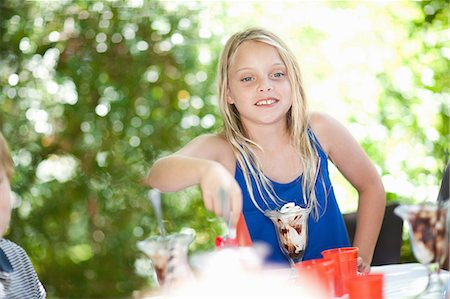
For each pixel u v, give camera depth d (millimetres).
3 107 5105
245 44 2789
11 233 5109
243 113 2793
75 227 5191
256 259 1777
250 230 2738
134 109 5113
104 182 5156
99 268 5199
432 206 1829
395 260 3074
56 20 5094
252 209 2760
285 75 2801
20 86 5109
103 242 5184
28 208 5133
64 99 5133
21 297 2240
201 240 5113
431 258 1863
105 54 5090
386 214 3094
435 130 4754
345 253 1965
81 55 5102
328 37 4945
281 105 2760
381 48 4887
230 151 2830
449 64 4773
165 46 5074
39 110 5133
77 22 5090
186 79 5078
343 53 4918
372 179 2986
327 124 2992
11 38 5086
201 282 1722
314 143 2873
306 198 2771
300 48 4961
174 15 5062
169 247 1723
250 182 2771
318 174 2828
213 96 5055
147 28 5066
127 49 5086
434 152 4742
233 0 5047
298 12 4988
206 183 2012
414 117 4777
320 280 1808
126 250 5172
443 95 4770
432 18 4816
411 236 1868
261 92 2738
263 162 2818
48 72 5117
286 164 2828
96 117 5117
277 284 1889
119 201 5160
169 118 5094
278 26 5000
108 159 5137
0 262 2227
